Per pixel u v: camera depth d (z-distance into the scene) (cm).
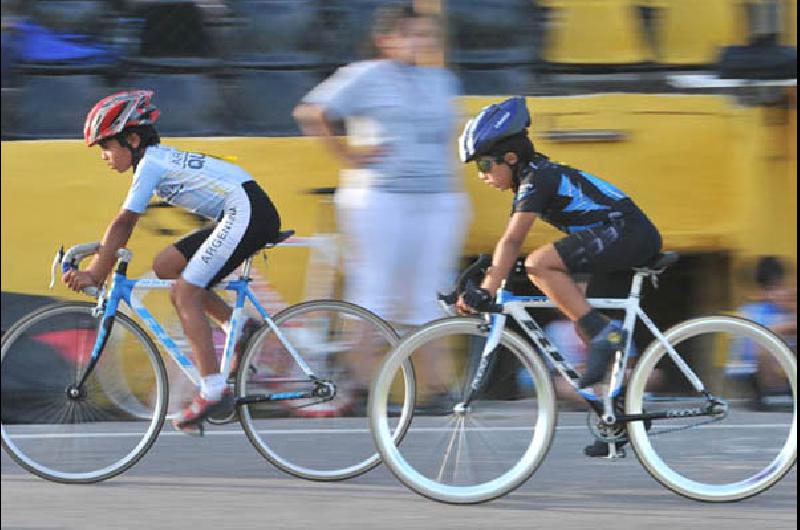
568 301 1698
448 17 2408
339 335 1894
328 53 2441
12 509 1684
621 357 1744
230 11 2433
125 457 1867
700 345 1789
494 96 2427
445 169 2269
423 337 1752
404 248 2256
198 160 1816
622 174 2423
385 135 2231
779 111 2445
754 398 1792
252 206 1811
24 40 2433
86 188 2423
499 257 1673
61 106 2439
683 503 1728
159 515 1648
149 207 2388
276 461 1877
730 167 2445
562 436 2141
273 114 2441
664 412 1756
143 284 1866
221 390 1831
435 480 1745
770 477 1753
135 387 1878
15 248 2420
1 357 1864
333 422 1895
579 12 2442
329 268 2388
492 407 1752
